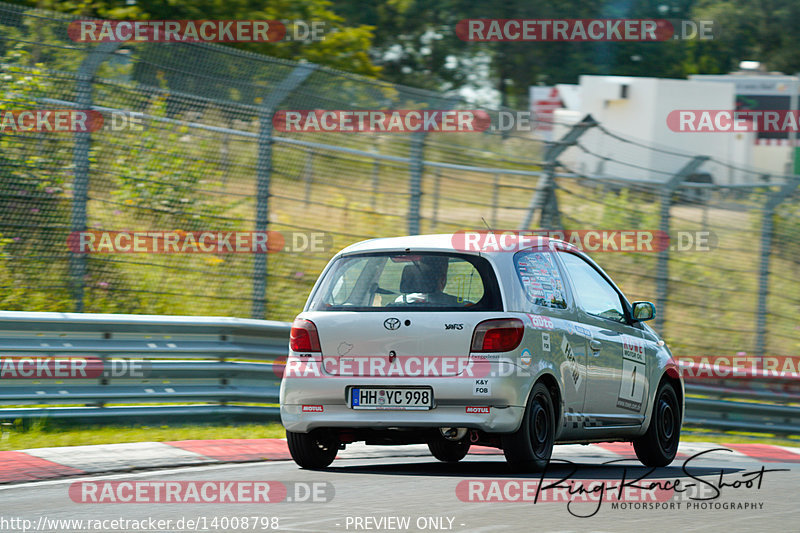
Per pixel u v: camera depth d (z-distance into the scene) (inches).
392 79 6899.6
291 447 1151.6
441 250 1115.3
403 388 1071.6
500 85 6978.4
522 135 1987.0
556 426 1131.9
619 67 7057.1
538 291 1136.8
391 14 6855.3
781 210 2251.5
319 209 1916.8
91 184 1796.3
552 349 1117.7
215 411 1555.1
